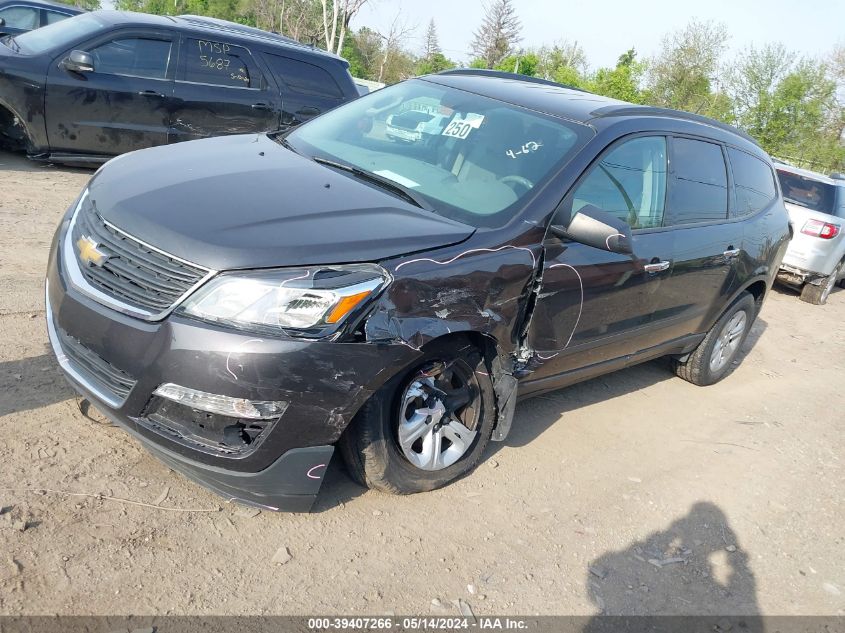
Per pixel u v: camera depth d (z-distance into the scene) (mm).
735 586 3584
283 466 2926
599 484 4141
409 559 3176
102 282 2990
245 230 2936
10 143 8539
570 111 4273
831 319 9719
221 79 8836
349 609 2836
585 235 3547
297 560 3006
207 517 3105
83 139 8219
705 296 5148
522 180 3801
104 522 2930
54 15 13273
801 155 37094
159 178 3373
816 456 5203
